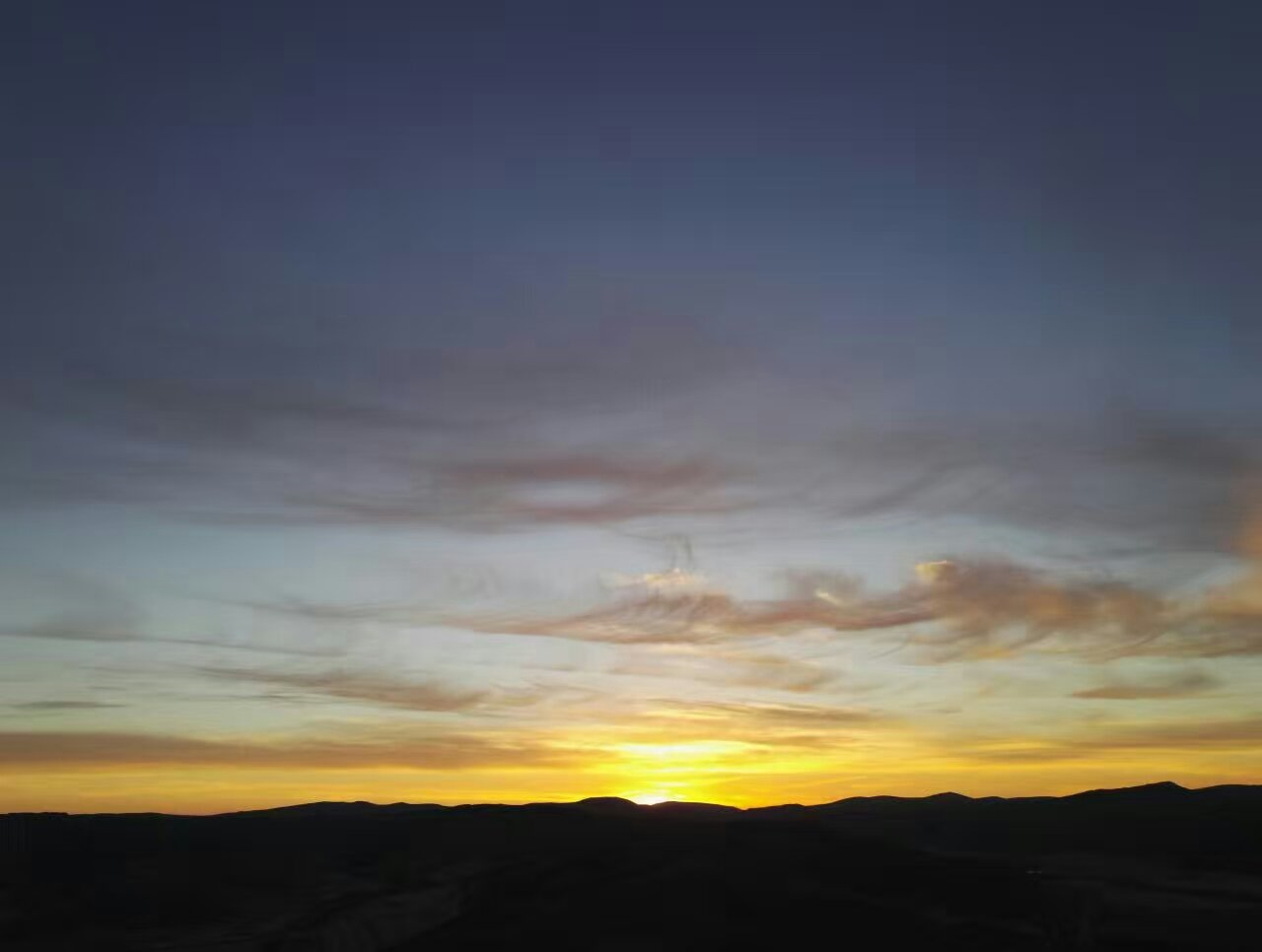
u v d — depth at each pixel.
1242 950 45.41
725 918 43.44
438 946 42.62
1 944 40.84
